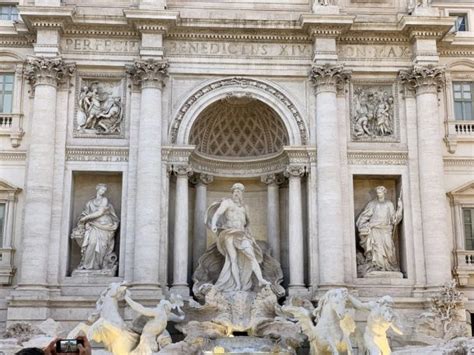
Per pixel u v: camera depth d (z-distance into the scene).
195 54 36.47
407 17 36.12
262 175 38.00
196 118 36.00
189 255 36.75
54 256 33.91
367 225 35.81
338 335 26.70
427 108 36.19
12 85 37.00
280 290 34.12
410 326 33.12
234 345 29.55
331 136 35.34
